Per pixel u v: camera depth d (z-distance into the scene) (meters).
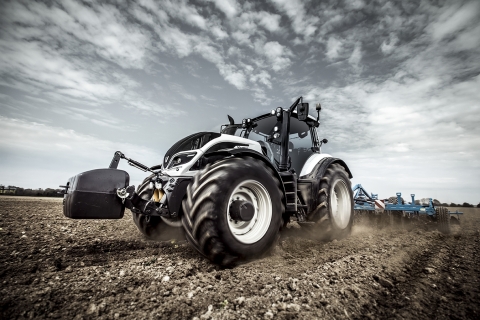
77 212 2.24
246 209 2.41
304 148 4.66
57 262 2.26
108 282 1.88
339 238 4.02
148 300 1.62
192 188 2.38
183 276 2.06
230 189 2.35
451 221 7.23
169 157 3.21
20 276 1.92
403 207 5.98
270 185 2.71
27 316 1.39
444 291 1.89
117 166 2.72
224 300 1.64
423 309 1.62
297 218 3.67
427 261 2.71
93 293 1.69
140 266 2.27
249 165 2.61
